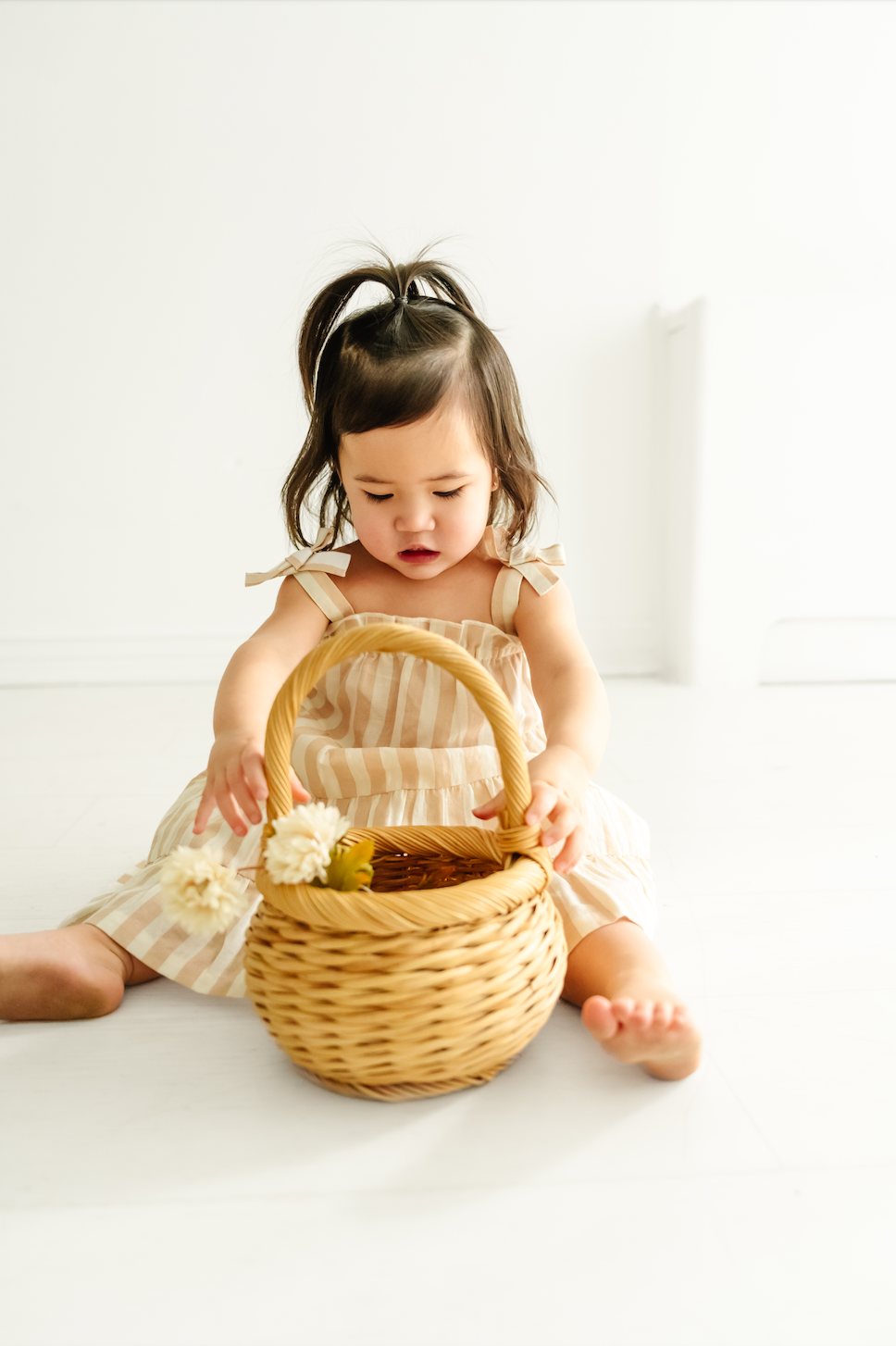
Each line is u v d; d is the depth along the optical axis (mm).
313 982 604
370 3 2008
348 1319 489
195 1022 761
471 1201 566
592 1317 489
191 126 2025
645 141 2068
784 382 1948
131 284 2068
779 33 2045
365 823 829
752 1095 661
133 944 785
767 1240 537
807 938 897
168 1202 568
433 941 600
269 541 2166
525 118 2055
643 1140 617
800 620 2070
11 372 2082
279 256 2074
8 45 1975
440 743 866
